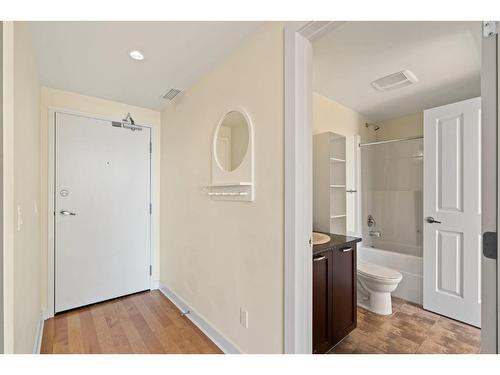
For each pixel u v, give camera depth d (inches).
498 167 28.6
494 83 29.0
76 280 95.0
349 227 117.9
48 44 65.1
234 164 67.5
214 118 76.9
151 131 115.5
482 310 30.1
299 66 50.5
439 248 88.3
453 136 84.3
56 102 92.4
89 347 70.3
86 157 98.0
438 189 88.3
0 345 34.8
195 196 86.8
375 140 140.5
